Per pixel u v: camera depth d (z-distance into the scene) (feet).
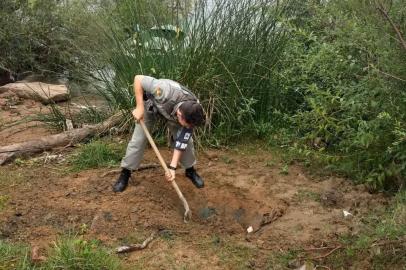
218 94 21.06
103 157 19.35
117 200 16.52
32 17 33.50
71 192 16.99
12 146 20.01
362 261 13.61
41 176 18.29
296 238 14.79
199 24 21.31
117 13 22.89
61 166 19.08
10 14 33.45
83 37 24.84
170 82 16.03
